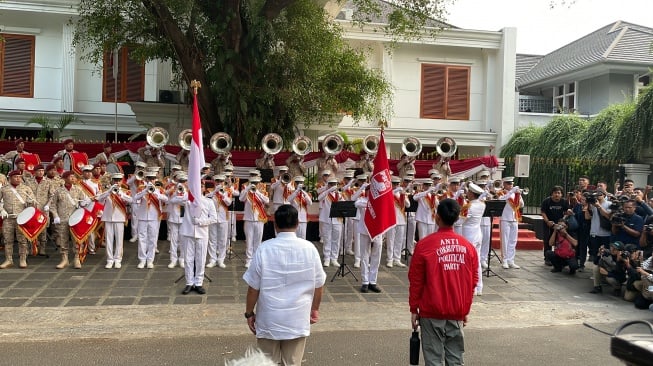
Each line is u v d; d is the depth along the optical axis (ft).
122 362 20.89
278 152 49.06
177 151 53.06
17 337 23.65
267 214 40.91
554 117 72.69
